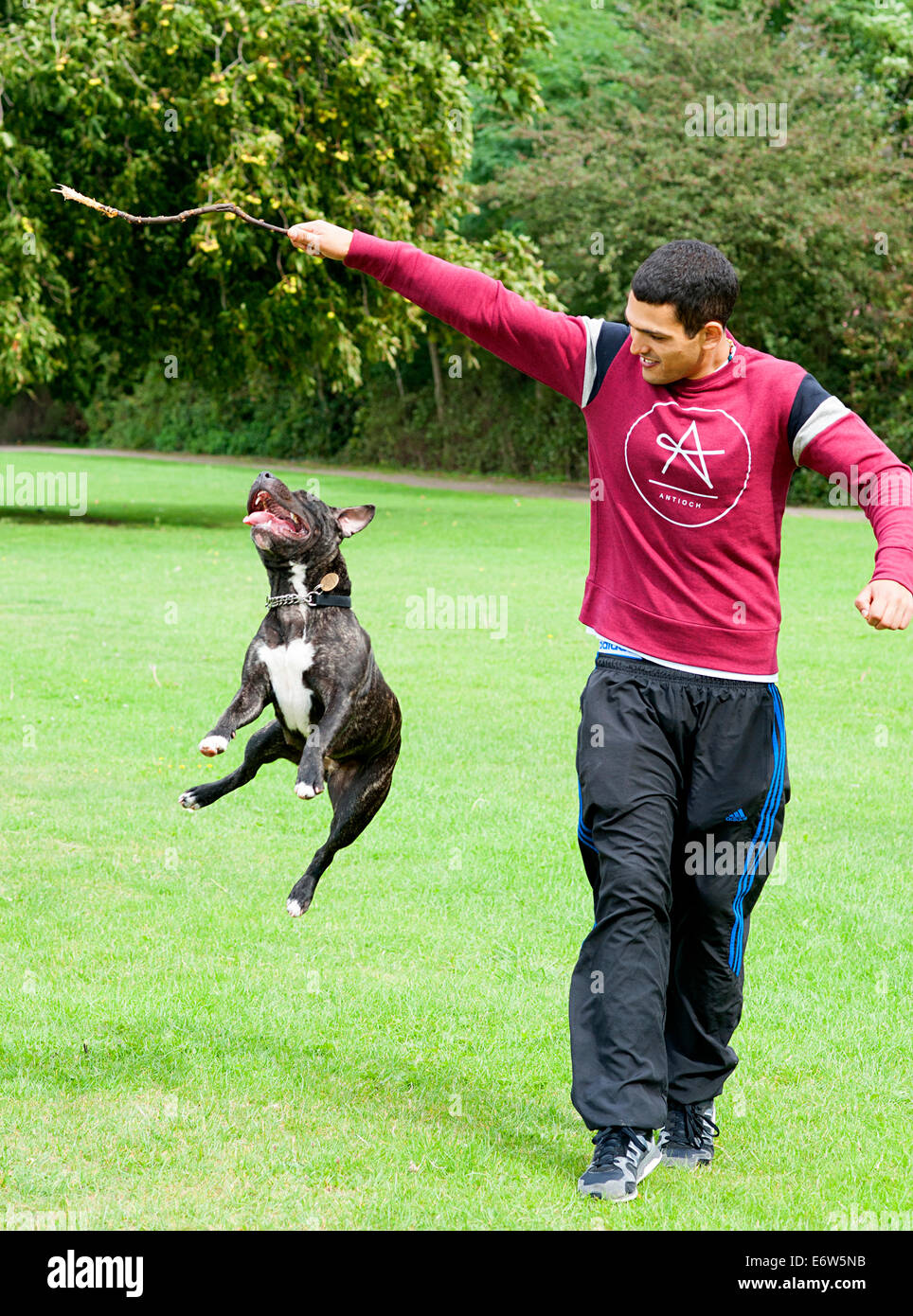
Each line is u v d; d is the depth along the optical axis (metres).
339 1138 4.14
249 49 24.31
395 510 32.91
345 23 24.89
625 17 39.19
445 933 6.18
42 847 7.33
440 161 26.22
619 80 38.66
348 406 56.22
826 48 38.19
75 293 27.70
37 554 22.48
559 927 6.29
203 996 5.28
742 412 3.81
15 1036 4.85
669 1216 3.71
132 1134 4.11
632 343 3.82
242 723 4.31
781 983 5.66
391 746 4.75
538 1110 4.42
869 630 16.16
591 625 4.10
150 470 48.91
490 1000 5.36
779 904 6.69
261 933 6.10
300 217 24.70
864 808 8.56
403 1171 3.93
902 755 10.06
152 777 8.93
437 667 13.33
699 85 36.91
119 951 5.80
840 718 11.35
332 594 4.38
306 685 4.34
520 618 16.61
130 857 7.21
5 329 23.22
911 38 39.03
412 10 27.47
